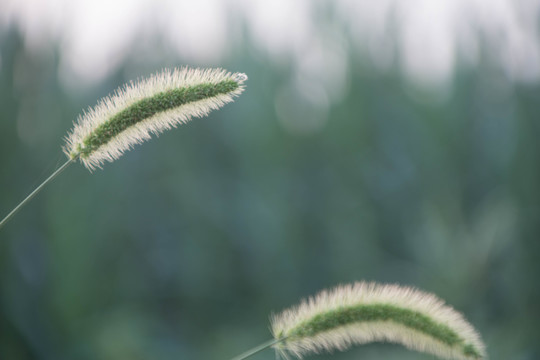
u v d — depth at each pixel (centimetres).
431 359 1208
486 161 1978
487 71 1997
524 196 1686
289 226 1869
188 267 1788
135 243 1761
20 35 1505
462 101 2017
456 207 1770
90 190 1625
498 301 1617
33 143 1555
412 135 2023
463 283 1565
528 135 1764
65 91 1600
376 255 1855
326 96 2081
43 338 1366
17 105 1498
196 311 1773
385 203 1948
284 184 1962
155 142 1864
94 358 1389
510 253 1606
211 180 1894
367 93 2055
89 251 1558
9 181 1473
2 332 1301
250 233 1842
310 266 1872
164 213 1834
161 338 1623
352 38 2066
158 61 1784
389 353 1360
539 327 1510
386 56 2089
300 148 2027
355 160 2006
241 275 1830
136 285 1730
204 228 1825
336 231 1886
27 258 1470
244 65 1970
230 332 1641
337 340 321
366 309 313
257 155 1955
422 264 1691
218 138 1936
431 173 1923
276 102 2006
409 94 2084
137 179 1816
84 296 1498
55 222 1498
